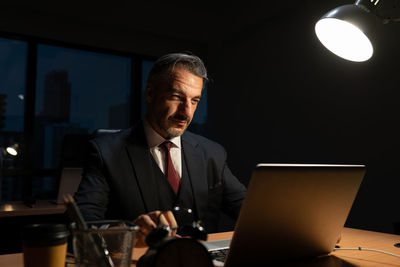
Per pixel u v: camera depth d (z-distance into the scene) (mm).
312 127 3338
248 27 4141
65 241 645
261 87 3957
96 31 4051
